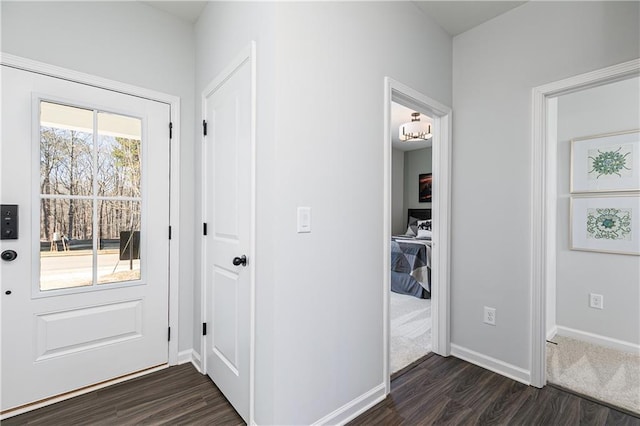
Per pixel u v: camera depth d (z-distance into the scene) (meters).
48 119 1.70
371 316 1.71
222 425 1.52
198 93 2.15
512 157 2.00
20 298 1.61
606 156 2.42
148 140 2.02
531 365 1.89
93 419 1.55
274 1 1.29
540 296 1.88
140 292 1.98
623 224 2.34
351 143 1.59
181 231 2.16
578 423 1.55
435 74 2.16
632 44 1.58
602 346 2.42
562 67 1.80
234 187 1.64
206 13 2.02
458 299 2.28
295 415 1.37
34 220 1.64
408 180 6.85
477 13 2.06
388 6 1.80
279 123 1.29
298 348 1.38
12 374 1.59
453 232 2.31
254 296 1.45
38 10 1.65
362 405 1.65
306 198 1.40
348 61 1.58
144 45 2.01
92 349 1.82
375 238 1.73
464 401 1.74
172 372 2.03
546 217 1.90
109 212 1.89
